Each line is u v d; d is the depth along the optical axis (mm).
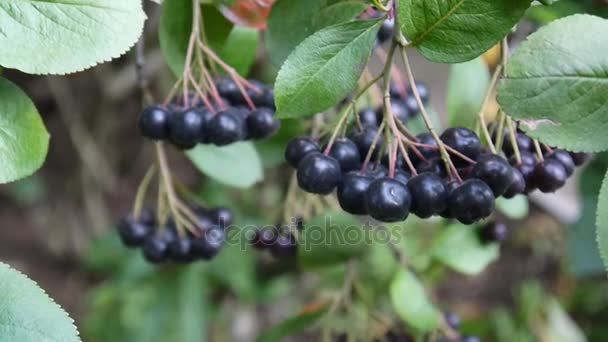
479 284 783
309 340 720
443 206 274
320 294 486
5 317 264
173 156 765
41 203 849
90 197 816
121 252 665
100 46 271
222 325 681
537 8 389
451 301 773
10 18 268
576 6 389
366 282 431
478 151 284
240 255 595
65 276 823
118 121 803
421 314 389
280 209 408
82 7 271
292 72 277
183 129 306
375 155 297
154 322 610
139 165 818
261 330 703
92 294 688
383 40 355
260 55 509
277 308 709
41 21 269
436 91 631
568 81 266
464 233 401
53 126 826
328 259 386
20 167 284
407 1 272
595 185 499
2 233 835
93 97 791
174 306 609
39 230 839
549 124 268
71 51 270
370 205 273
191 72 330
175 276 618
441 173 283
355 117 302
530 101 267
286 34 310
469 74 375
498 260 793
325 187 283
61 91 776
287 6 309
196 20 317
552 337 651
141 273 625
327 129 328
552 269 772
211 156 364
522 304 662
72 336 266
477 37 272
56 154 835
